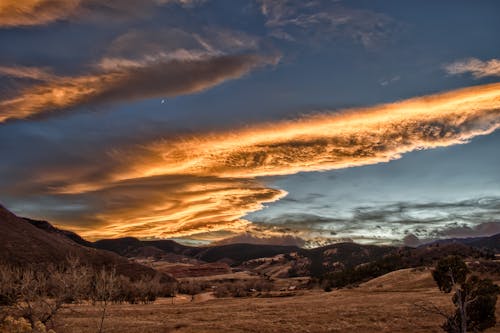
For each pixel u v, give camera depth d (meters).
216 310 61.78
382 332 39.38
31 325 25.52
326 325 43.00
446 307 49.12
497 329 35.34
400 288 88.50
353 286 109.38
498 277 86.19
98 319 48.38
